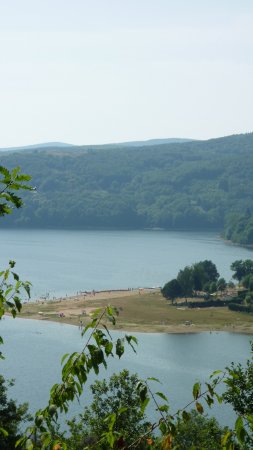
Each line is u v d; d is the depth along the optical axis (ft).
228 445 49.11
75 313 643.04
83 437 118.62
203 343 514.27
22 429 216.74
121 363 434.30
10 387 369.09
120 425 102.01
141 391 47.70
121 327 574.56
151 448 49.08
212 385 52.70
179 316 631.97
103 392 131.34
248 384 102.01
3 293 52.03
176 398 351.46
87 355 46.96
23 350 472.03
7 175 47.93
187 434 122.11
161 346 498.69
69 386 46.57
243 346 505.25
